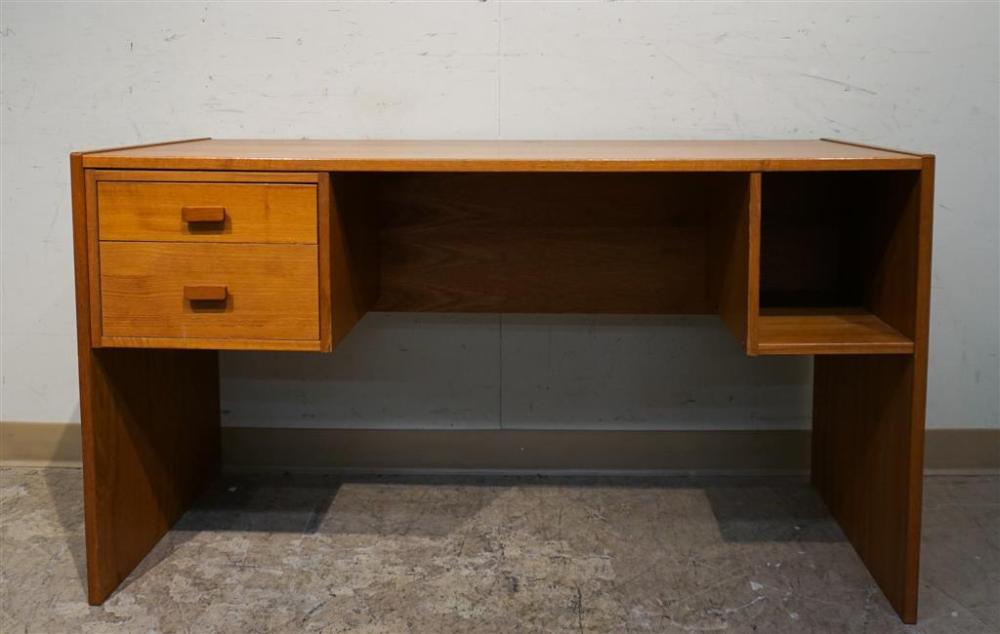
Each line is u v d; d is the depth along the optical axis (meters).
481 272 1.96
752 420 2.13
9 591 1.62
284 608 1.58
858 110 2.02
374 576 1.68
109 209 1.52
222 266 1.54
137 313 1.55
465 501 2.00
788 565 1.73
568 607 1.58
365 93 2.04
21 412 2.16
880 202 1.68
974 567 1.71
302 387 2.14
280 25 2.02
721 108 2.02
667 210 1.93
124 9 2.02
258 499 2.01
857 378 1.77
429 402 2.14
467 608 1.58
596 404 2.13
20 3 2.02
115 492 1.63
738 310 1.59
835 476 1.90
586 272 1.96
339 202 1.58
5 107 2.05
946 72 2.00
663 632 1.51
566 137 2.04
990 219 2.04
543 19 2.00
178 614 1.56
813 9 1.99
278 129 2.05
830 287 1.95
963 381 2.10
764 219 1.94
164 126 2.06
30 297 2.12
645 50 2.01
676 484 2.09
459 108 2.04
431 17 2.01
